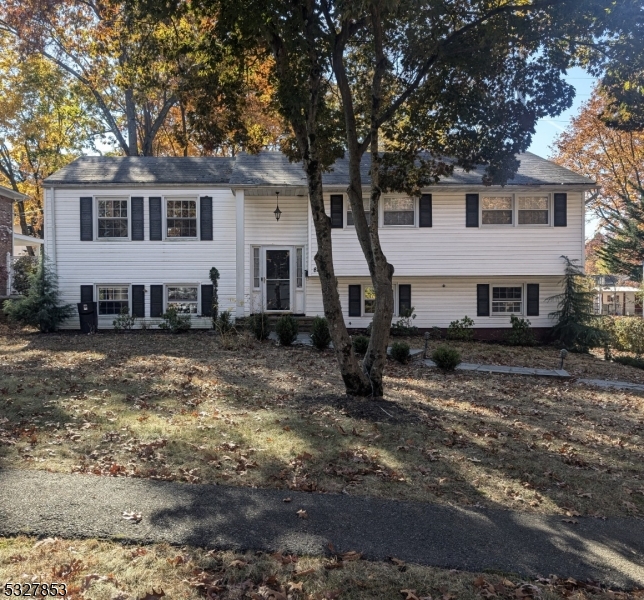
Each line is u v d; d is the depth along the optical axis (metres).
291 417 7.38
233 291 18.73
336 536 4.04
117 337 16.27
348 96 8.39
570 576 3.73
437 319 18.95
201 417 7.19
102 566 3.40
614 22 7.52
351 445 6.30
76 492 4.48
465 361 14.62
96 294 18.52
